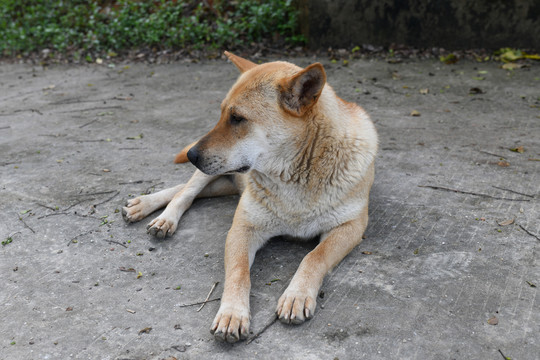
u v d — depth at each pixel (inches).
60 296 44.9
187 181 60.2
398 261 47.6
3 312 43.5
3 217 54.4
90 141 70.4
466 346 39.8
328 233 48.8
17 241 51.0
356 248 49.5
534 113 74.5
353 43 109.3
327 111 47.1
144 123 75.7
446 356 39.2
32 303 44.3
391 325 41.5
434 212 53.6
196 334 41.4
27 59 116.1
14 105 85.5
